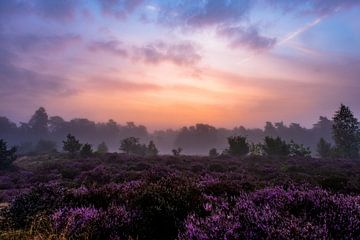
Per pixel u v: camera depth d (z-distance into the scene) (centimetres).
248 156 3200
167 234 512
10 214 632
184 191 658
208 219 454
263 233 393
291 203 517
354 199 510
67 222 519
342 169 2148
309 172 1933
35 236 489
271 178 1502
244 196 607
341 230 399
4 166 2438
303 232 378
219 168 1952
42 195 710
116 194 702
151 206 558
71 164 2342
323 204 491
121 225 508
